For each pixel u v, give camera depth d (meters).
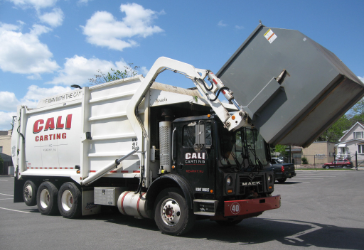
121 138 8.23
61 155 9.77
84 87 9.16
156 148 7.71
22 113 11.33
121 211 7.78
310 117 5.81
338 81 5.31
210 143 6.46
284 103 5.70
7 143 52.44
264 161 7.39
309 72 5.45
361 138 55.00
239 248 5.76
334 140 72.88
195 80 6.92
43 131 10.49
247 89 6.09
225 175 6.24
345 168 40.34
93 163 8.88
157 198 7.05
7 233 7.12
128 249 5.68
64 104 9.81
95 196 8.62
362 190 15.66
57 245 6.02
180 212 6.59
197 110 7.70
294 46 5.66
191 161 6.71
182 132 6.99
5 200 14.72
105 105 8.75
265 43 6.00
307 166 45.97
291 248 5.79
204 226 7.98
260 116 5.97
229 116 6.32
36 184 10.79
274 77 5.79
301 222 8.34
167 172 7.16
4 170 43.88
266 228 7.64
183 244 6.04
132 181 8.24
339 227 7.68
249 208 6.33
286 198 13.11
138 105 7.83
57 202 9.66
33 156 10.82
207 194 6.39
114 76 29.56
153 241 6.28
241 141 6.91
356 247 5.86
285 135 5.83
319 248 5.79
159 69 7.61
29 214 10.19
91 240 6.39
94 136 8.92
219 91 6.48
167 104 7.37
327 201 12.14
